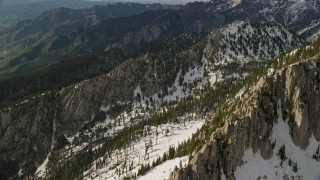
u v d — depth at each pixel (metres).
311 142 156.88
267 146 148.25
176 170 146.12
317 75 165.75
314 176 146.62
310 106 159.50
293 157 149.50
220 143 147.62
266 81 166.25
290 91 162.62
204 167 143.88
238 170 143.38
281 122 158.00
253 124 151.25
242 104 169.75
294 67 165.00
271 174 142.75
